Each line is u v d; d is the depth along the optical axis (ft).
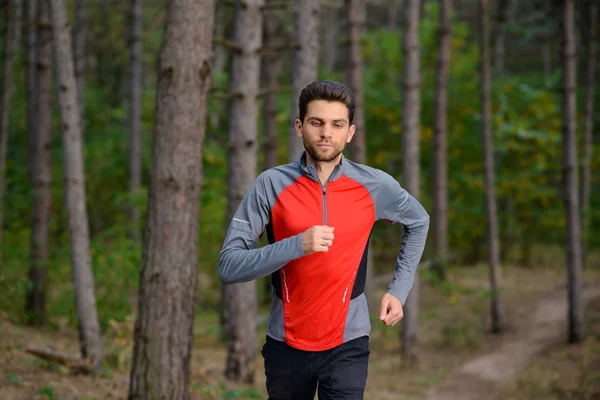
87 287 20.30
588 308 42.04
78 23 51.67
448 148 59.67
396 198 8.46
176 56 13.80
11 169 47.83
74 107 20.17
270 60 44.88
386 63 63.10
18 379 17.19
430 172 60.80
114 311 24.79
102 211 59.88
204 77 14.05
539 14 89.71
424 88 59.62
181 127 13.85
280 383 8.47
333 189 8.20
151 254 14.03
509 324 41.06
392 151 59.41
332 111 7.87
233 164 25.77
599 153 64.85
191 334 14.34
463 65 60.90
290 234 8.14
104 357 22.66
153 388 13.92
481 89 41.88
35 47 34.65
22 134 56.34
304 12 24.40
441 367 34.12
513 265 63.46
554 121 59.88
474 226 61.52
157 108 14.03
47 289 31.01
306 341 8.26
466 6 104.22
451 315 44.34
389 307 8.41
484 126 41.68
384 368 34.06
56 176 51.01
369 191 8.32
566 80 34.12
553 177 65.26
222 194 45.14
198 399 20.89
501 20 91.04
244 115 25.30
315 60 24.57
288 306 8.25
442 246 49.39
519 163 61.57
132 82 55.93
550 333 37.88
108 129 68.69
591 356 31.17
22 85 56.44
